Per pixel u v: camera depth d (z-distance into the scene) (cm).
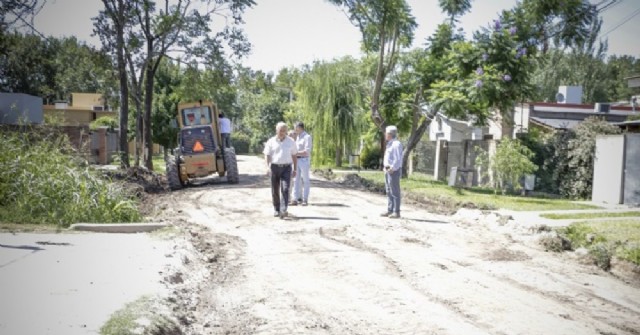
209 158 1777
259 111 6028
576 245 845
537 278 648
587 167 1574
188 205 1266
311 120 3459
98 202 904
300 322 472
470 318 494
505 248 817
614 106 2686
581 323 489
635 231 887
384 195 1589
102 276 526
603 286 624
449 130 3566
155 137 3975
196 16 2539
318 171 2659
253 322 471
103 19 2322
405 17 2261
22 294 449
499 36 1936
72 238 726
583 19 1995
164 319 425
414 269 670
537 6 2000
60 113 3153
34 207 860
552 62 4478
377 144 3691
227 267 666
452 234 920
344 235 887
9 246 653
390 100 2502
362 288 583
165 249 681
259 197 1433
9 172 915
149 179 1942
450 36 2264
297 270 655
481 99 1869
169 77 4012
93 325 375
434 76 2264
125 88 2231
